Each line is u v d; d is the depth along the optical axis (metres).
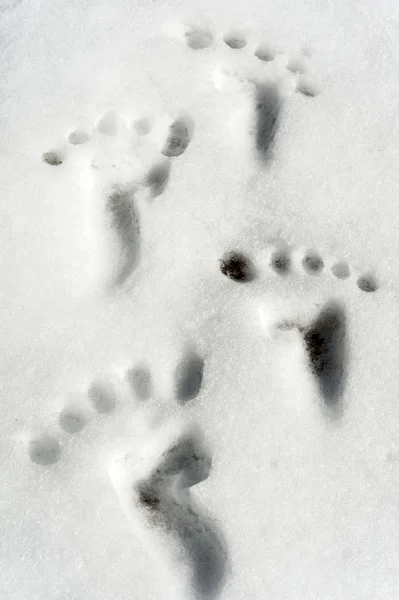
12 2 0.92
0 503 0.80
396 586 0.80
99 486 0.80
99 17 0.92
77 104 0.89
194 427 0.82
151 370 0.82
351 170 0.89
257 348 0.83
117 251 0.85
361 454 0.82
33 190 0.86
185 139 0.88
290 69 0.92
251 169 0.88
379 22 0.95
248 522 0.80
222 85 0.90
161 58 0.91
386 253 0.86
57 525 0.79
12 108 0.88
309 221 0.87
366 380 0.83
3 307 0.83
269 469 0.81
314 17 0.94
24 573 0.79
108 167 0.87
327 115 0.90
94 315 0.83
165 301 0.84
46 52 0.91
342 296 0.85
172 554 0.79
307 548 0.80
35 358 0.82
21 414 0.81
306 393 0.83
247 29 0.93
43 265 0.84
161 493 0.81
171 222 0.86
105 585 0.79
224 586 0.79
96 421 0.81
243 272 0.85
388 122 0.91
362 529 0.81
